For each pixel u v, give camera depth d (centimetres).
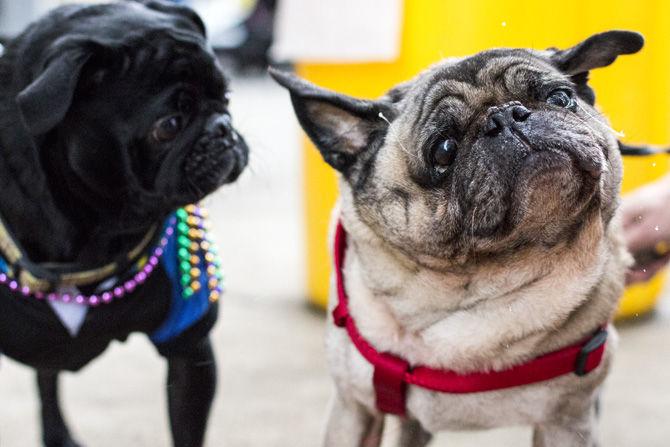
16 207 70
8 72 70
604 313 68
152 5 77
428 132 66
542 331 67
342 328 73
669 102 117
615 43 67
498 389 67
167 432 94
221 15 490
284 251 162
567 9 103
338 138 71
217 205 200
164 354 75
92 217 70
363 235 70
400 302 69
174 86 69
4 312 71
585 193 62
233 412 98
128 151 69
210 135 70
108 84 69
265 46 471
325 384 105
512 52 69
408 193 67
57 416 90
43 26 71
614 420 94
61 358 74
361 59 109
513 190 62
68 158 69
